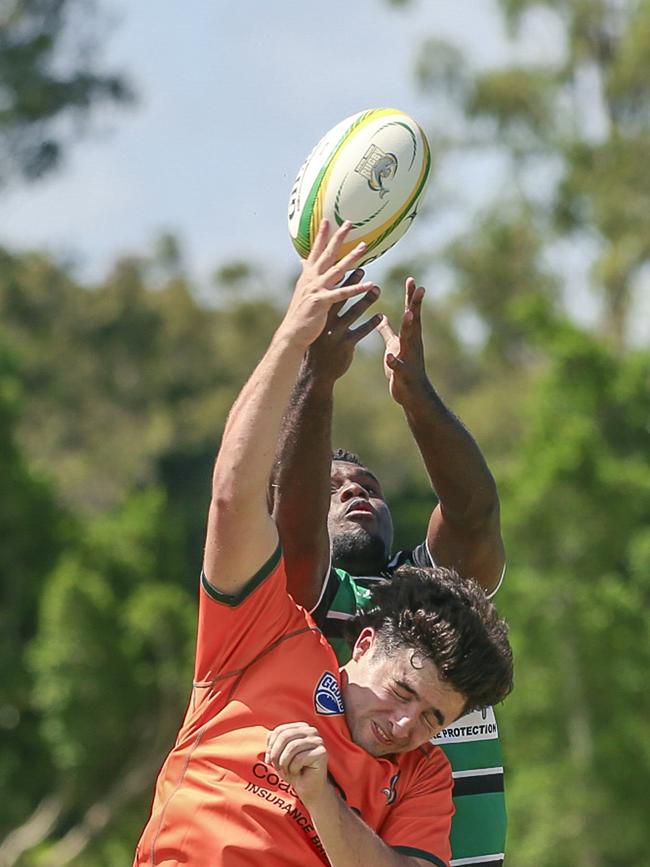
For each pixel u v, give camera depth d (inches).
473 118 4581.7
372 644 633.0
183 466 5575.8
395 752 628.4
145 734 2827.3
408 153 717.3
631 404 2829.7
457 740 743.7
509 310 2952.8
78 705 2775.6
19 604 2994.6
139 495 3125.0
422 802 634.8
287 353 617.0
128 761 2844.5
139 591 2901.1
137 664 2812.5
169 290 5831.7
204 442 5625.0
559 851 2470.5
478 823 743.1
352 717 626.2
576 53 4571.9
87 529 3132.4
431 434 716.7
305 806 595.5
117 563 3002.0
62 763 2795.3
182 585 3088.1
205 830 605.3
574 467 2596.0
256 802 603.8
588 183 4434.1
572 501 2593.5
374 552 762.8
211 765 614.9
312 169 714.8
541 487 2596.0
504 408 4493.1
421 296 706.8
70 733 2780.5
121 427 5570.9
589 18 4517.7
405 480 5334.6
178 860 609.0
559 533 2596.0
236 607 627.8
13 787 2871.6
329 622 715.4
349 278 705.0
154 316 5674.2
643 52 4328.3
